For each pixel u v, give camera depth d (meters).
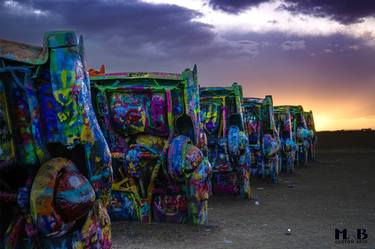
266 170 13.66
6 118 3.13
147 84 6.88
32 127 3.15
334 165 19.73
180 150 6.69
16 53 3.14
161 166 6.89
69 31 3.17
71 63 3.16
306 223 7.81
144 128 6.89
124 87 6.88
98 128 3.41
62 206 3.05
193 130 6.91
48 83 3.19
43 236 3.25
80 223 3.26
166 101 6.83
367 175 15.81
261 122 13.52
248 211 8.98
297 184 13.52
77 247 3.24
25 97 3.15
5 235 3.32
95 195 3.24
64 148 3.33
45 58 3.15
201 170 7.02
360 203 10.02
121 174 7.07
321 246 6.19
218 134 10.36
